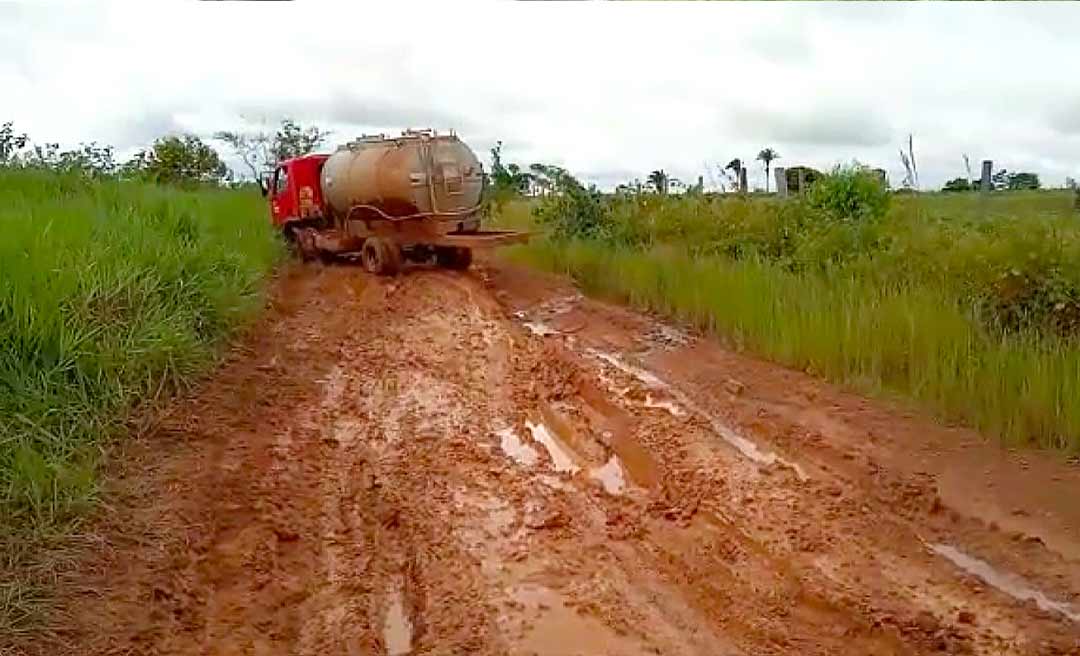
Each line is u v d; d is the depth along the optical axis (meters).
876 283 10.84
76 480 6.57
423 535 6.44
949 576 5.72
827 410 8.41
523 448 8.02
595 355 10.66
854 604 5.43
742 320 10.95
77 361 7.70
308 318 13.12
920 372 8.79
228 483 7.20
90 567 5.82
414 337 11.90
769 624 5.29
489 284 15.48
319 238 18.69
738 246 14.22
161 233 11.86
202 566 6.05
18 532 5.98
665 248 14.80
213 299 10.55
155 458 7.48
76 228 10.16
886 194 14.09
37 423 6.90
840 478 7.08
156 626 5.35
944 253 10.59
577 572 5.89
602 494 7.04
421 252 17.91
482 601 5.57
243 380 9.62
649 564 5.98
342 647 5.23
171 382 8.84
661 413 8.60
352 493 7.17
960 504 6.61
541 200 19.84
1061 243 9.51
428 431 8.42
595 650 5.08
